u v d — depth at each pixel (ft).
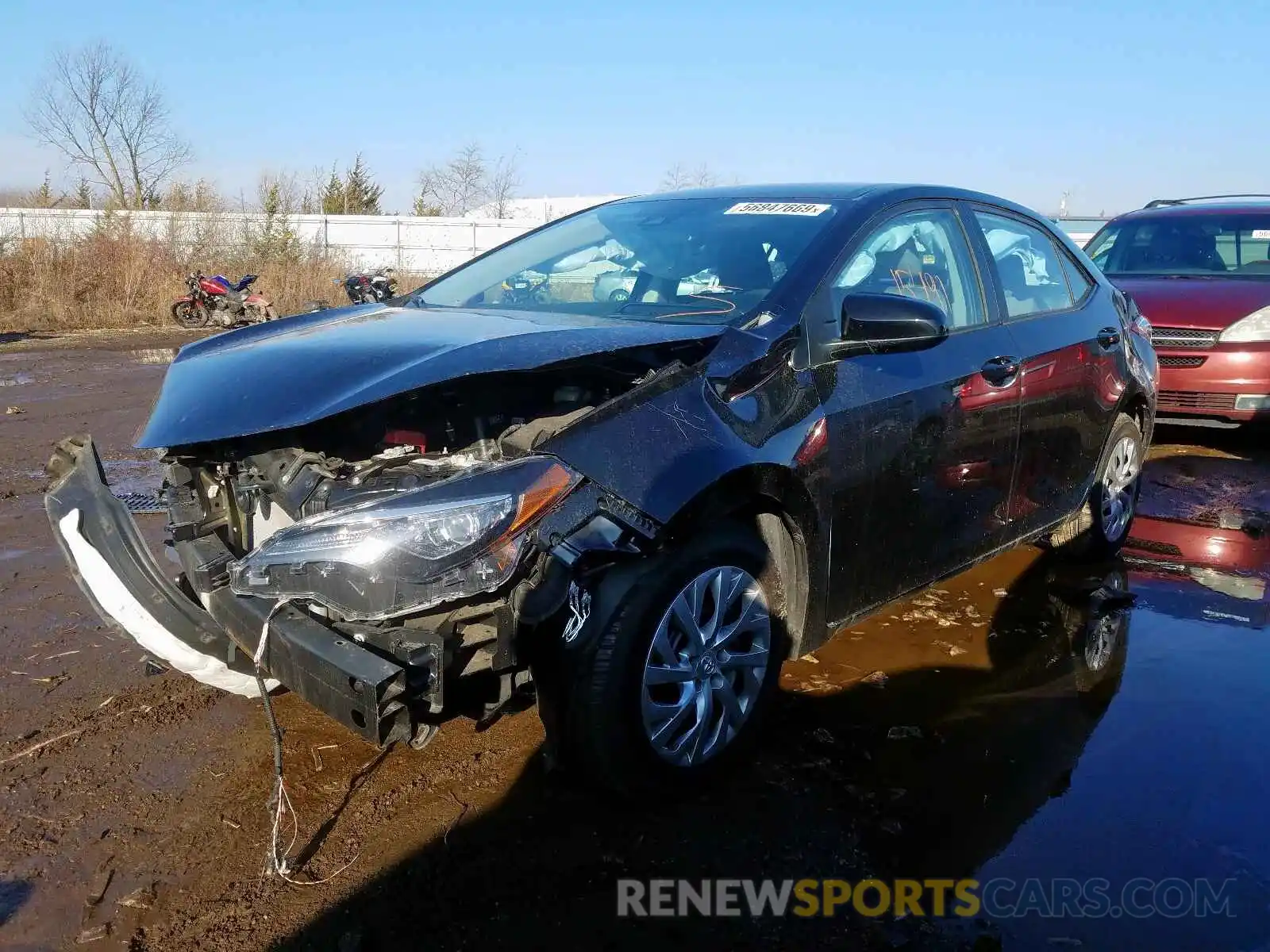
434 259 88.33
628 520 8.06
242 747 10.09
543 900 7.83
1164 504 19.30
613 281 11.70
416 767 9.71
